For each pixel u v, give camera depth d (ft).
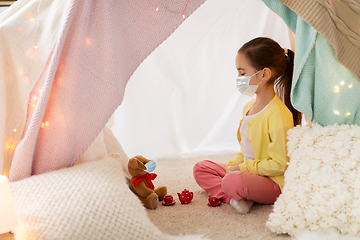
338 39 4.01
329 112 4.30
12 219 3.34
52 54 4.14
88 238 3.44
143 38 4.20
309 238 3.51
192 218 4.40
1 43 4.33
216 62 7.50
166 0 4.14
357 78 4.08
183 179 6.16
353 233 3.51
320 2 3.88
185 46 7.30
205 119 7.98
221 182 4.91
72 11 3.92
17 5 4.87
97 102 4.13
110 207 3.61
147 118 7.61
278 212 3.85
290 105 4.92
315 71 4.25
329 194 3.65
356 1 4.02
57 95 4.10
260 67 4.58
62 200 3.60
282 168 4.33
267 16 6.91
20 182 3.90
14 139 4.49
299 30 4.25
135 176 4.84
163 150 7.78
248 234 3.86
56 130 4.14
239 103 7.89
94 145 4.58
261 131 4.61
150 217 4.50
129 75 4.27
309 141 4.08
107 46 4.04
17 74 4.41
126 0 4.10
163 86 7.53
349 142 3.91
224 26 7.13
